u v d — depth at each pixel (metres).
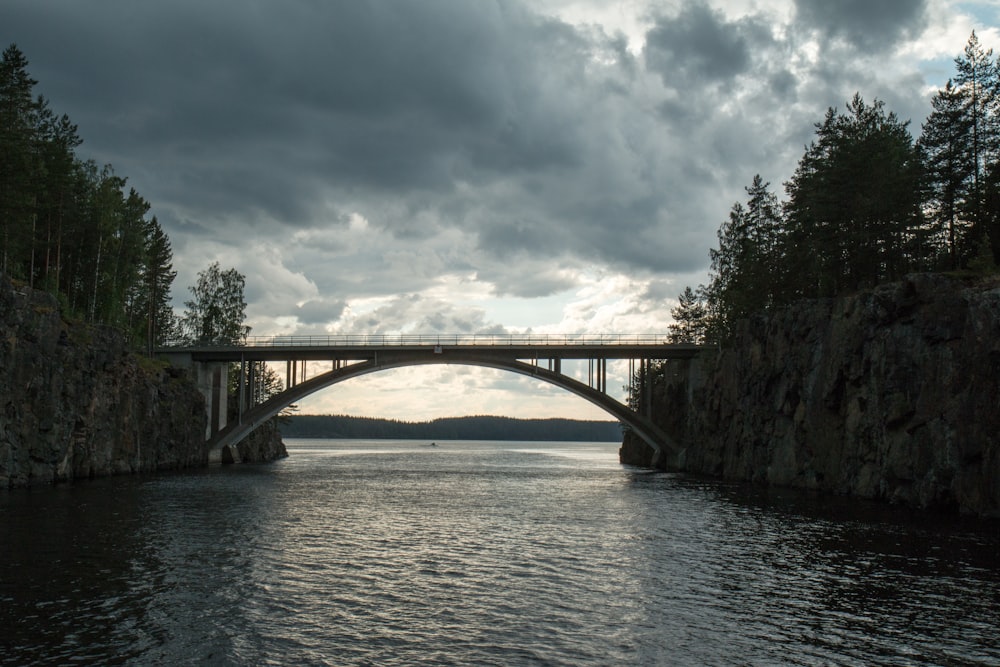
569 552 26.73
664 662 14.81
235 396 101.62
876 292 45.88
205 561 23.86
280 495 46.78
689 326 98.06
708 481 64.75
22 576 21.06
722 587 21.16
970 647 15.85
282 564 23.77
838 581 21.92
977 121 51.03
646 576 22.59
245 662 14.48
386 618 17.69
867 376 47.06
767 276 71.94
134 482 53.75
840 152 56.66
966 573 23.06
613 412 83.56
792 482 56.50
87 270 74.62
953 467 37.75
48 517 32.88
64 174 63.06
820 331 53.59
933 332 40.22
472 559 25.23
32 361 48.25
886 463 43.75
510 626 17.14
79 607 18.03
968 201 50.12
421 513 38.56
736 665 14.70
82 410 54.94
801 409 55.66
